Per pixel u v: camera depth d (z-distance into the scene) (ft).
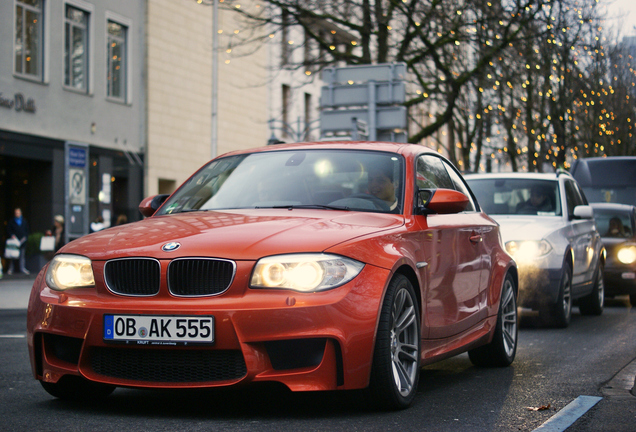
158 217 18.74
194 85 99.40
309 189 19.39
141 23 91.45
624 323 36.65
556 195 37.99
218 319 14.93
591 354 25.84
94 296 15.83
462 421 15.64
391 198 18.89
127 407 16.88
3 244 77.66
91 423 15.26
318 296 15.10
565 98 100.42
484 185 39.01
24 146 74.64
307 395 18.15
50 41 78.13
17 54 74.43
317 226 16.53
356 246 15.89
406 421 15.56
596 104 113.70
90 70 83.76
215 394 18.35
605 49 105.70
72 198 76.54
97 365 15.78
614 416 16.15
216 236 15.97
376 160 20.06
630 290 48.29
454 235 20.13
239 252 15.34
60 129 79.30
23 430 14.69
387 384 15.98
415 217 18.57
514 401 17.83
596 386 19.81
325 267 15.31
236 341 14.90
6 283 66.39
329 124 51.37
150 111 91.61
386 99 50.34
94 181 84.17
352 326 15.21
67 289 16.20
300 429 14.76
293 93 116.26
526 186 38.47
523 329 33.86
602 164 68.03
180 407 16.84
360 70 50.75
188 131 98.22
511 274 24.40
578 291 37.37
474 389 19.42
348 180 19.51
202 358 15.17
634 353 26.03
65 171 75.77
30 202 78.43
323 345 15.11
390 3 68.59
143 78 91.50
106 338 15.40
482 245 22.20
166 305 15.19
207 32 101.96
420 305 17.71
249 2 106.93
